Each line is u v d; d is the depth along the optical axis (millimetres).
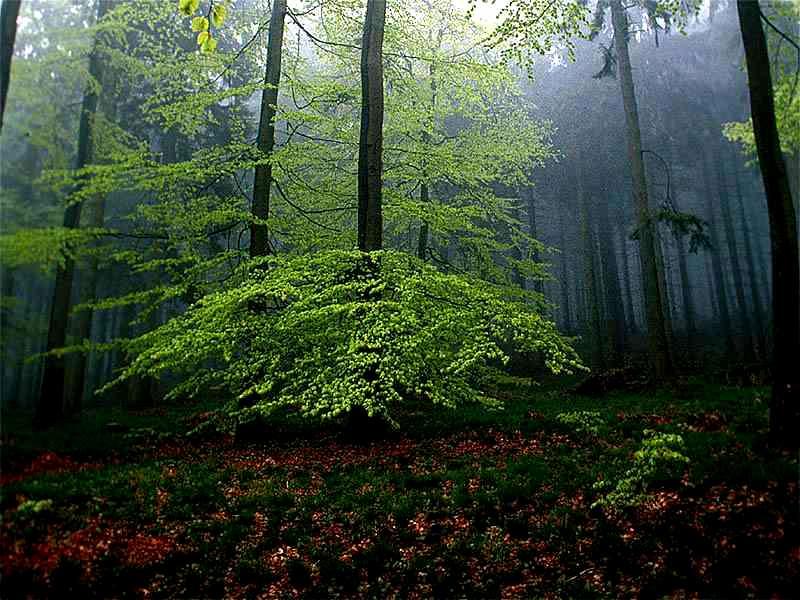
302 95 9805
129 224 7402
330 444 8164
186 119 8781
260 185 9188
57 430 5387
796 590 3604
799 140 6254
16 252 4234
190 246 8234
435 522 5207
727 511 4434
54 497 4797
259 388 6605
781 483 4551
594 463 6344
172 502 5516
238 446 8195
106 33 5793
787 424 5266
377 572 4547
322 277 7121
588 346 22359
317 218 10805
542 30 7918
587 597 3998
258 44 10727
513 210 16047
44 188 4457
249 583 4441
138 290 7586
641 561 4250
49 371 4953
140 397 11289
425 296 7379
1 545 4066
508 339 7230
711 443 5898
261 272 7633
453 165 10555
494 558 4574
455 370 6547
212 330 6898
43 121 4500
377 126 8789
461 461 6906
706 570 3975
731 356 14477
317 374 7020
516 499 5508
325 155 10352
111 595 4055
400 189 11375
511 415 9461
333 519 5363
